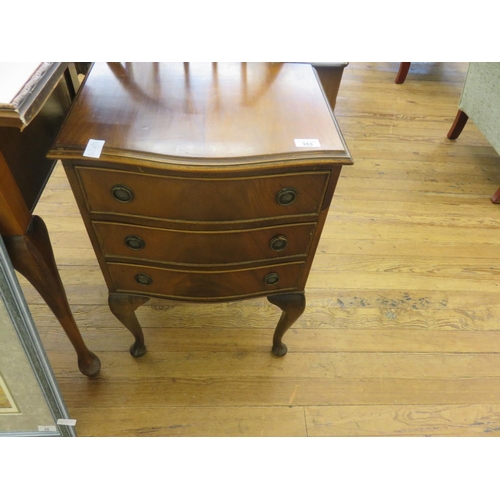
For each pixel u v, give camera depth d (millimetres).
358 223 1659
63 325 966
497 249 1600
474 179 1904
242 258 865
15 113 578
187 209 757
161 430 1062
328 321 1322
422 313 1367
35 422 952
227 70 876
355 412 1127
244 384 1160
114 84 809
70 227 1534
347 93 2414
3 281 697
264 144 711
